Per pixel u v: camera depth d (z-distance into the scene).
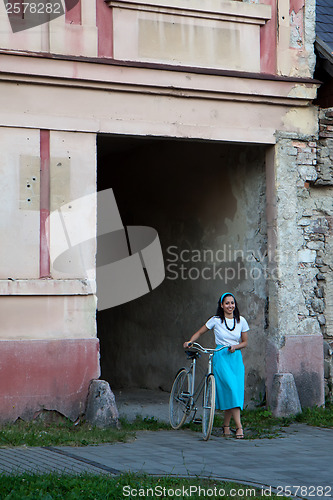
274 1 10.77
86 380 9.28
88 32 9.47
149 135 9.82
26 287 9.00
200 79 10.09
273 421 10.08
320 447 8.55
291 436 9.26
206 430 8.88
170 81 9.89
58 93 9.31
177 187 12.65
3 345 8.86
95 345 9.34
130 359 13.99
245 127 10.49
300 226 10.95
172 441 8.78
